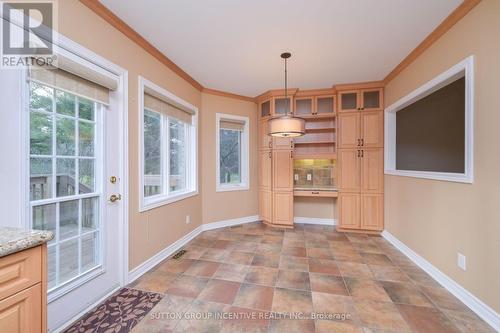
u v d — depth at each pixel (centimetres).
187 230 327
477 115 170
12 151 128
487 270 162
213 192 390
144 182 247
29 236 88
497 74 154
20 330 86
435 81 219
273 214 398
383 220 348
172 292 197
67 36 156
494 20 155
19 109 131
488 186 162
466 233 182
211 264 252
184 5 181
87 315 166
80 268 171
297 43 238
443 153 227
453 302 183
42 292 94
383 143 345
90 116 182
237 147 433
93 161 184
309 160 425
